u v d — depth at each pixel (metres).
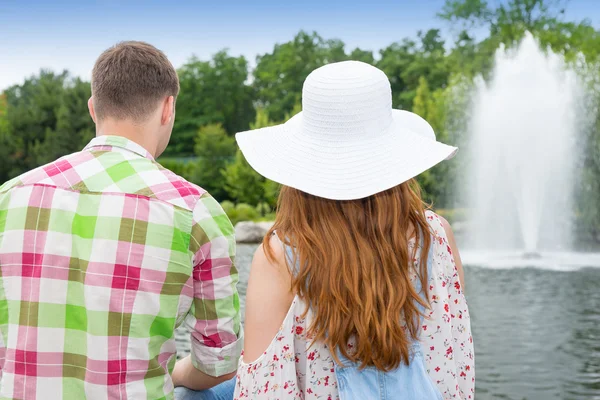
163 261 1.87
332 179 1.61
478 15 48.09
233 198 47.75
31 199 1.88
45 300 1.84
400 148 1.66
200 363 2.03
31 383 1.84
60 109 51.78
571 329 8.89
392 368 1.57
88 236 1.85
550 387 6.39
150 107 1.99
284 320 1.62
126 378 1.83
